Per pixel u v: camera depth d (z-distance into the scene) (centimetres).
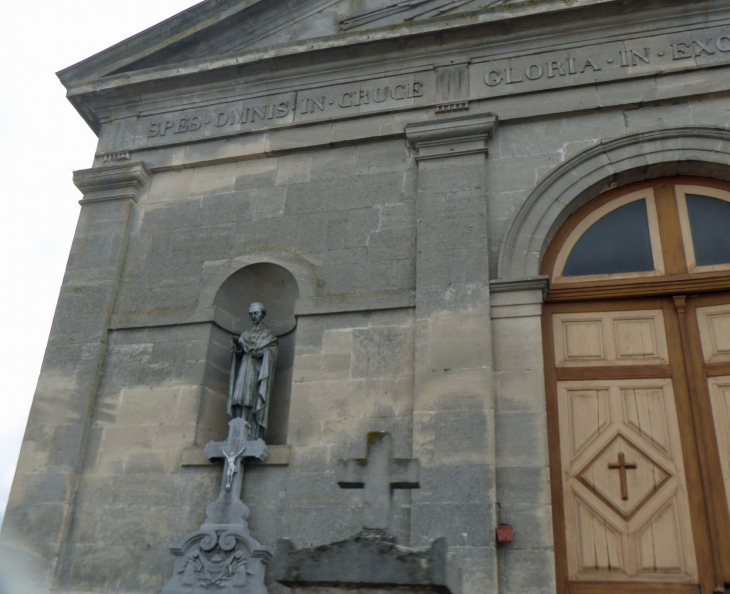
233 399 971
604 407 902
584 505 859
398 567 516
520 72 1073
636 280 948
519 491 837
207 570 867
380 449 583
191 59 1236
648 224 985
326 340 981
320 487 898
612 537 839
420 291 965
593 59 1051
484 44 1104
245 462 927
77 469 984
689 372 893
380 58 1141
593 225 1002
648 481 855
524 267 959
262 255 1067
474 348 912
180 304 1066
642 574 817
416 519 838
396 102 1109
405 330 959
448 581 512
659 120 998
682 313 924
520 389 888
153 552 914
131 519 940
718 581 793
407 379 930
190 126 1195
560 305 965
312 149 1123
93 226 1157
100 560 927
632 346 925
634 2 1044
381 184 1066
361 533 548
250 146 1146
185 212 1139
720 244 953
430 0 1176
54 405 1029
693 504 834
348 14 1210
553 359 935
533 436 860
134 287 1100
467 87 1086
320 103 1145
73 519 959
